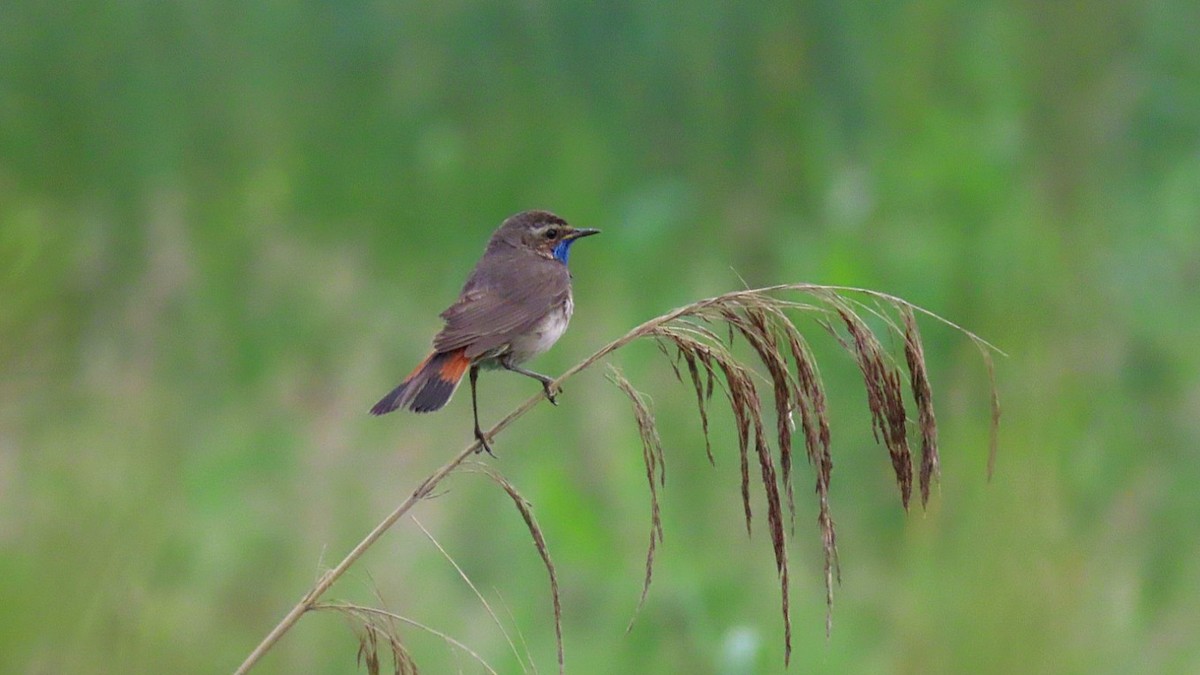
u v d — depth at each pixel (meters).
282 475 12.02
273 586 10.68
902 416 6.48
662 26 16.44
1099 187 15.57
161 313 13.72
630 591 10.73
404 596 10.89
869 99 15.67
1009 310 12.91
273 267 14.25
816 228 14.84
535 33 16.86
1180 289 14.45
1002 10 15.61
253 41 16.84
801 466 12.10
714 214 15.61
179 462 11.47
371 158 16.23
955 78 15.39
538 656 10.59
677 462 11.95
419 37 17.11
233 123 16.17
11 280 11.91
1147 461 12.18
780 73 15.85
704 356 6.54
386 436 12.56
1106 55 15.88
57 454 11.23
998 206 13.99
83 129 15.70
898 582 10.89
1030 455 11.09
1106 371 12.93
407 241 15.66
